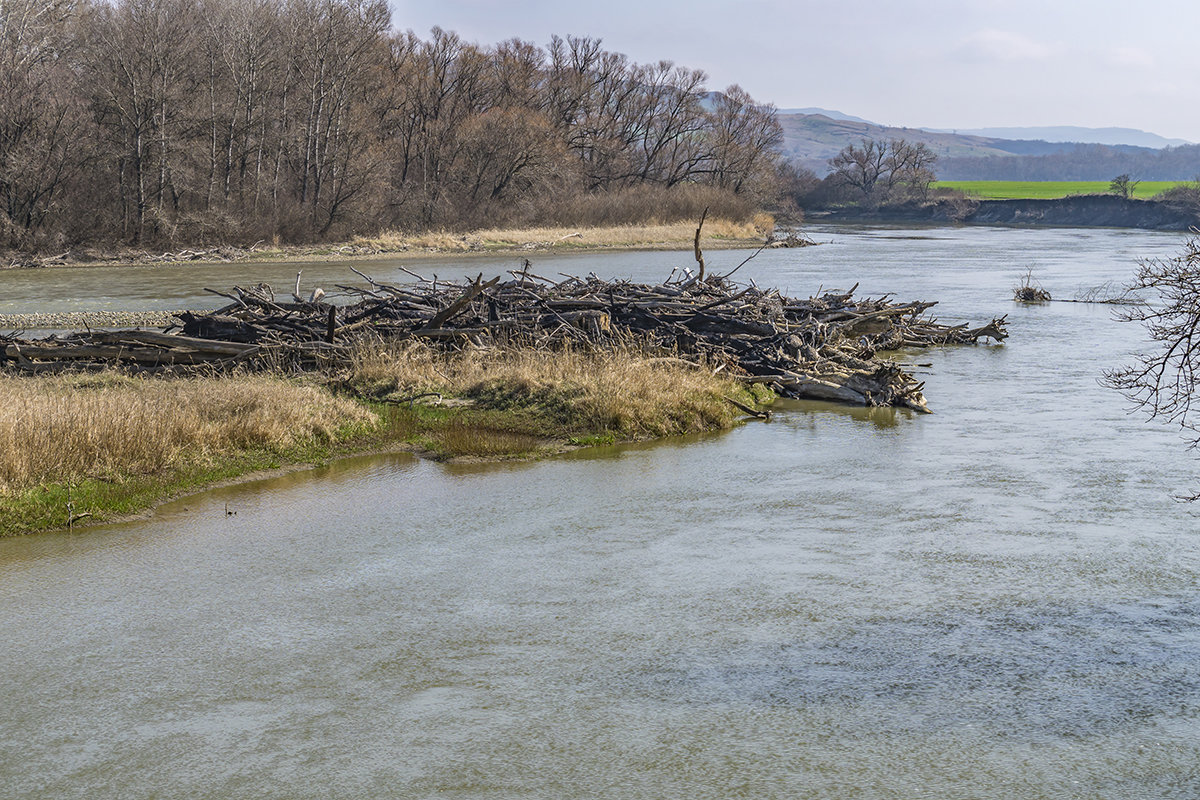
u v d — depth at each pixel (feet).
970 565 32.24
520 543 34.58
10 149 176.35
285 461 45.52
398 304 71.36
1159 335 28.68
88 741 21.43
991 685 23.71
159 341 61.87
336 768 20.27
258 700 23.16
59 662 25.22
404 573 31.58
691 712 22.41
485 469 44.98
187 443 44.47
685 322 70.38
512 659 25.25
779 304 79.46
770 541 34.76
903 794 19.19
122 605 28.96
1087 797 19.07
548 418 53.01
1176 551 33.53
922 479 43.16
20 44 181.16
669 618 27.86
